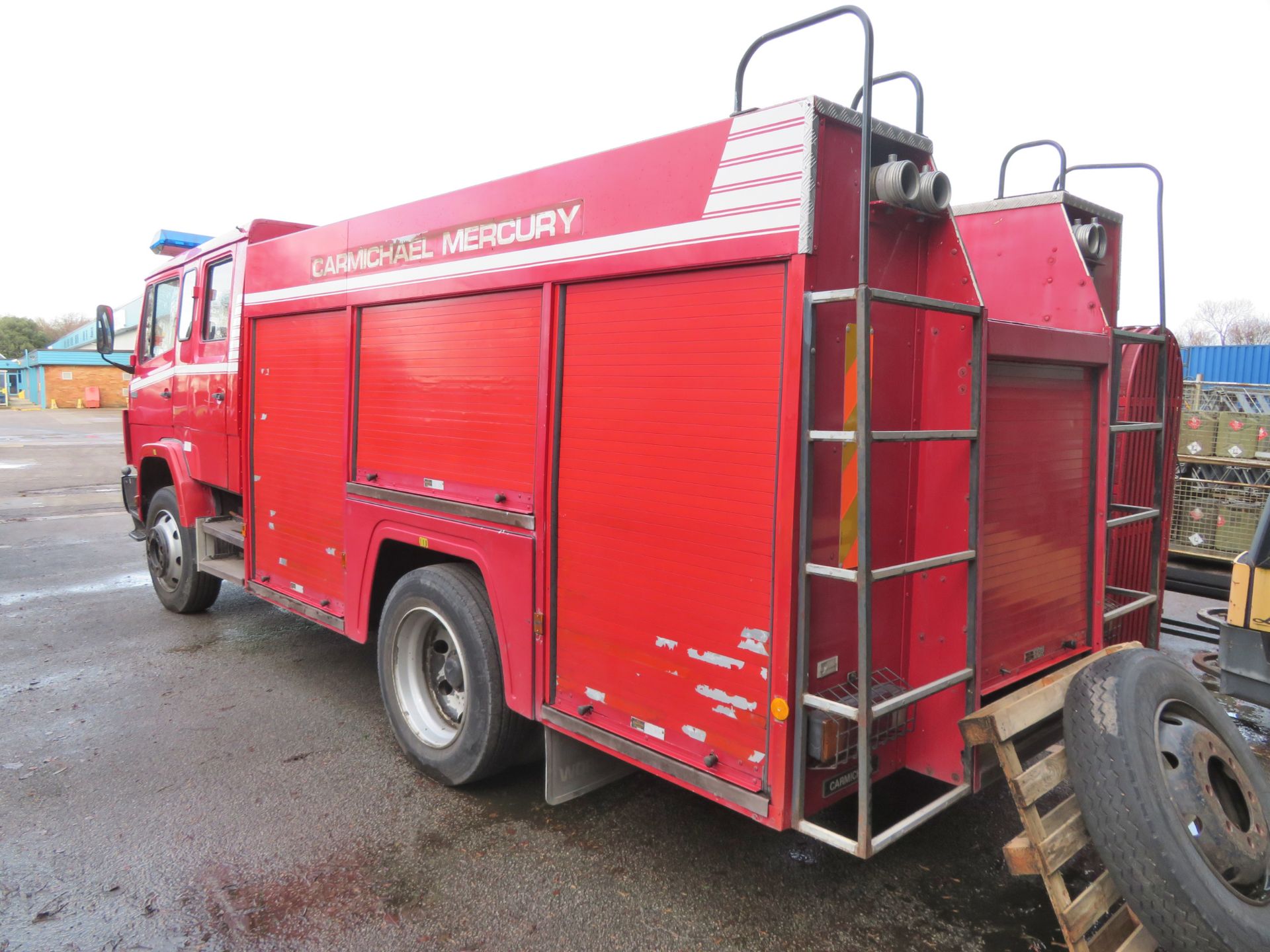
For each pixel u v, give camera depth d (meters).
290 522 4.82
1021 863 2.38
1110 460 3.31
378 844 3.28
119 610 6.80
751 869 3.12
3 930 2.73
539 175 3.10
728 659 2.51
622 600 2.87
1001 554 2.86
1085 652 3.36
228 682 5.10
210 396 5.69
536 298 3.18
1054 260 3.42
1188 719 2.55
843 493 2.33
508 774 3.92
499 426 3.37
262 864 3.13
